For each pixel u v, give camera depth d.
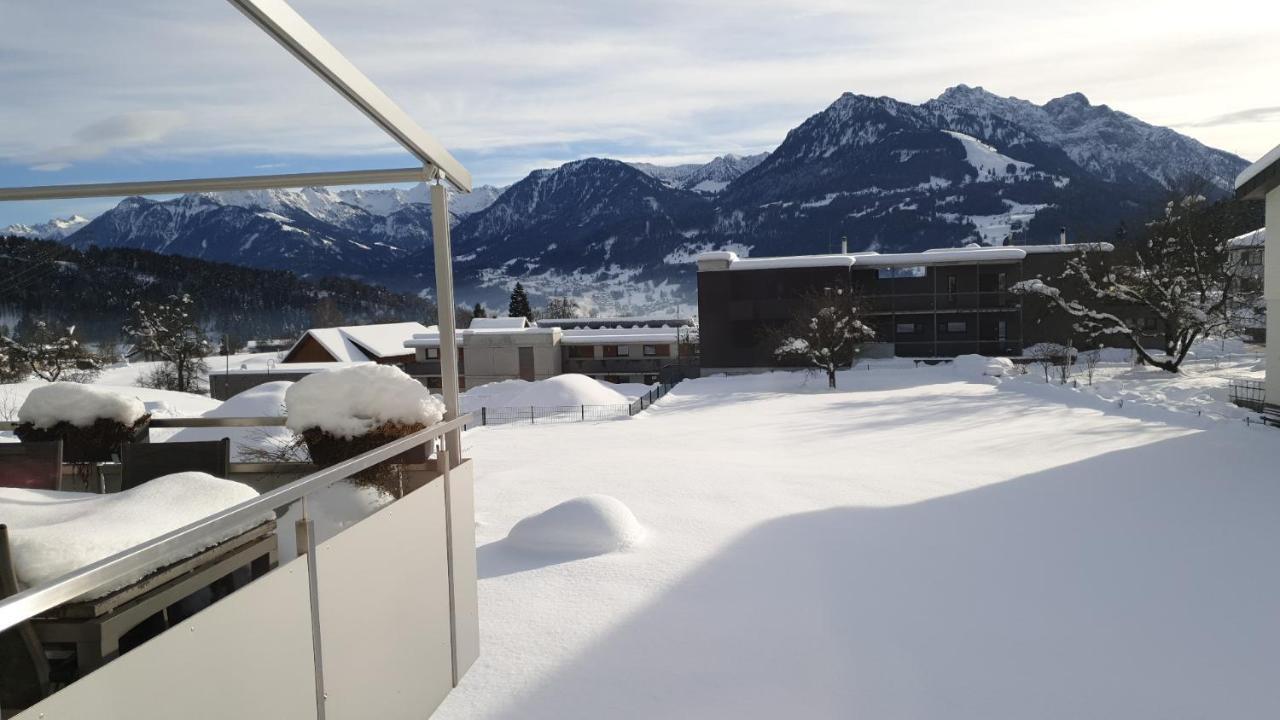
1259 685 4.16
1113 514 8.18
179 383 17.66
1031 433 15.74
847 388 30.27
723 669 4.27
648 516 8.03
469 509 4.25
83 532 2.15
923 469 11.55
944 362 36.50
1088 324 33.19
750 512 8.28
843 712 3.82
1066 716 3.82
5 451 3.37
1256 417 15.85
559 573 5.98
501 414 28.48
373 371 3.95
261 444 4.66
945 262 37.59
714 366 38.78
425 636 3.60
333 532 3.25
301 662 2.48
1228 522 7.69
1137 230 33.56
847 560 6.45
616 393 32.06
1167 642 4.74
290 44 2.37
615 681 4.09
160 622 2.57
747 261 38.59
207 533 1.81
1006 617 5.15
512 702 3.82
